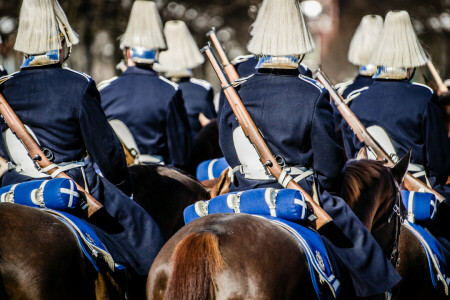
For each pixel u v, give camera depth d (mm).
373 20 26359
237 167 15500
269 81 15070
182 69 32375
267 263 12367
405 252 18562
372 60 21062
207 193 19828
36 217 13328
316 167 14969
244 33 68062
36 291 12719
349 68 61500
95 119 15562
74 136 15609
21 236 12820
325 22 62344
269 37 14953
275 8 14984
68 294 13336
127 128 22953
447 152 20109
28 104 15469
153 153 23469
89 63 56969
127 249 15531
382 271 14938
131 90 23609
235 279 12039
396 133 20156
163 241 16172
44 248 12984
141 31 24266
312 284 13047
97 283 14211
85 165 15906
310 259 13055
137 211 16016
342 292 14352
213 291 12000
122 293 15000
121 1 56906
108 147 15641
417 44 20734
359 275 14680
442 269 19016
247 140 15086
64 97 15445
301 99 14797
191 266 11938
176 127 23734
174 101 23719
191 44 32812
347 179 16469
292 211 13742
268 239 12656
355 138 20641
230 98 15016
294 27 14938
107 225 15586
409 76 20953
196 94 31578
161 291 12766
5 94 15625
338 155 14898
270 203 13891
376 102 20547
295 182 14570
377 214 16922
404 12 20828
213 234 12227
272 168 14656
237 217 13008
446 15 64750
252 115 15008
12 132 15305
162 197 18828
